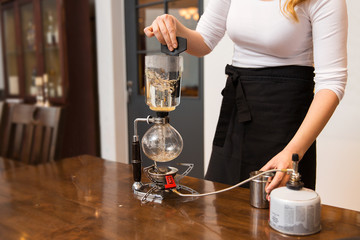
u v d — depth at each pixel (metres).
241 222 0.78
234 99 1.21
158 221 0.79
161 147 0.91
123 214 0.83
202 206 0.88
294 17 1.02
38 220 0.82
